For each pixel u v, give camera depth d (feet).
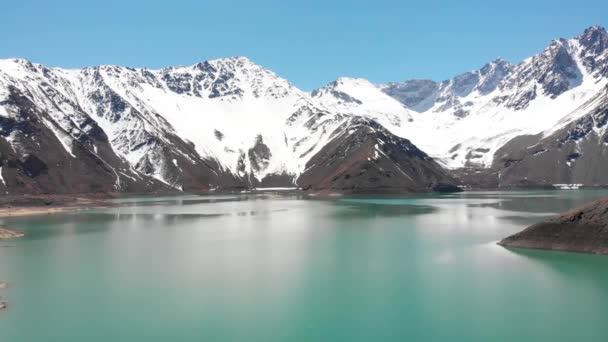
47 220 547.49
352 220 527.40
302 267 291.79
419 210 641.40
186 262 306.35
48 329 197.36
